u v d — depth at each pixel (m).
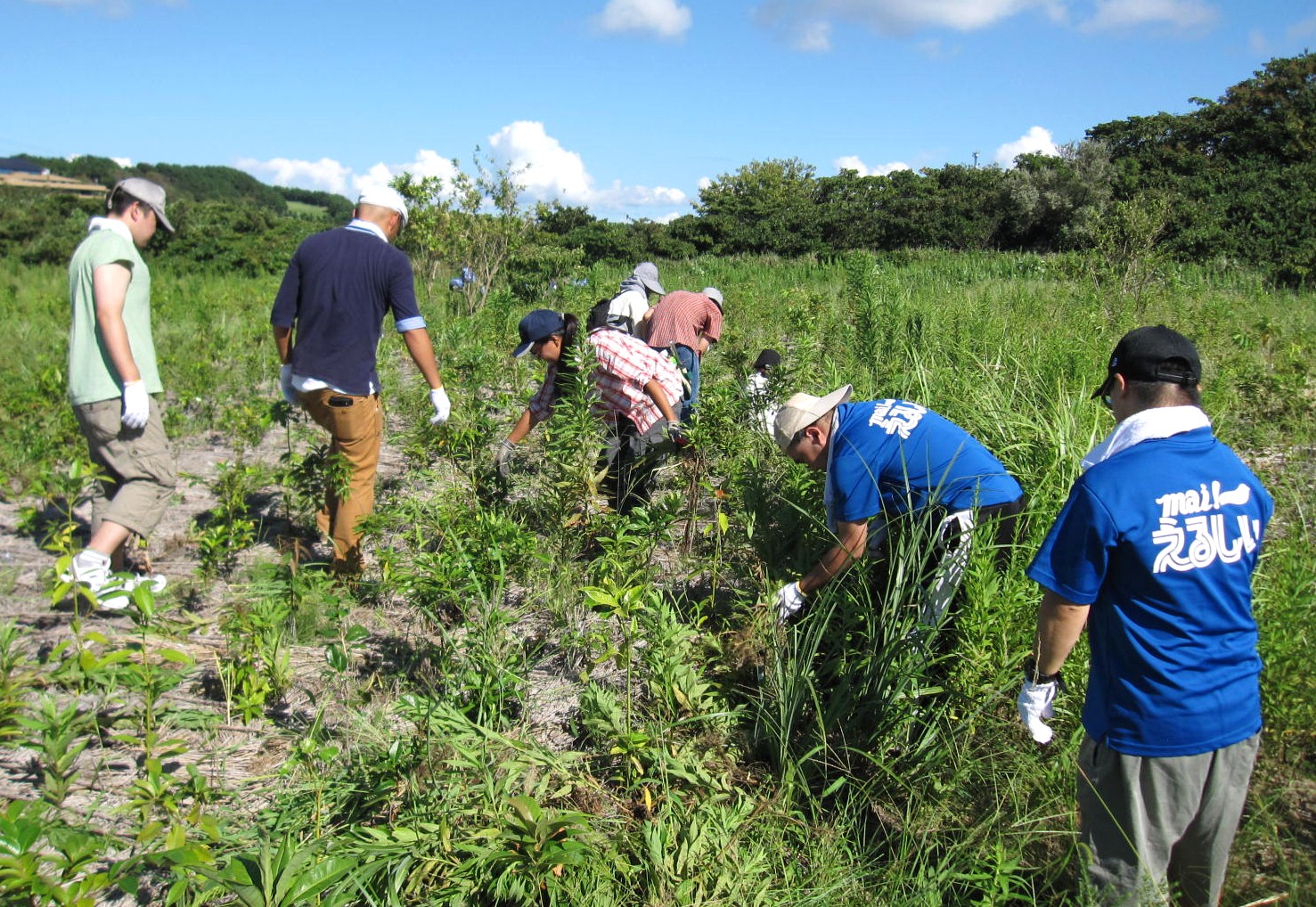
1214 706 2.21
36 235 36.59
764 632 3.72
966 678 3.12
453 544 4.10
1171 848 2.33
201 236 33.66
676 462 6.11
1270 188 28.25
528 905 2.44
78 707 3.40
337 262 4.24
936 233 39.41
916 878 2.69
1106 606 2.28
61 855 2.65
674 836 2.79
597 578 4.27
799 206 44.72
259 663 3.55
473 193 15.29
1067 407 4.89
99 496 4.34
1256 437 5.84
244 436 6.38
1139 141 41.66
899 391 5.78
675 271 25.80
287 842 2.17
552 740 3.41
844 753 3.24
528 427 5.51
